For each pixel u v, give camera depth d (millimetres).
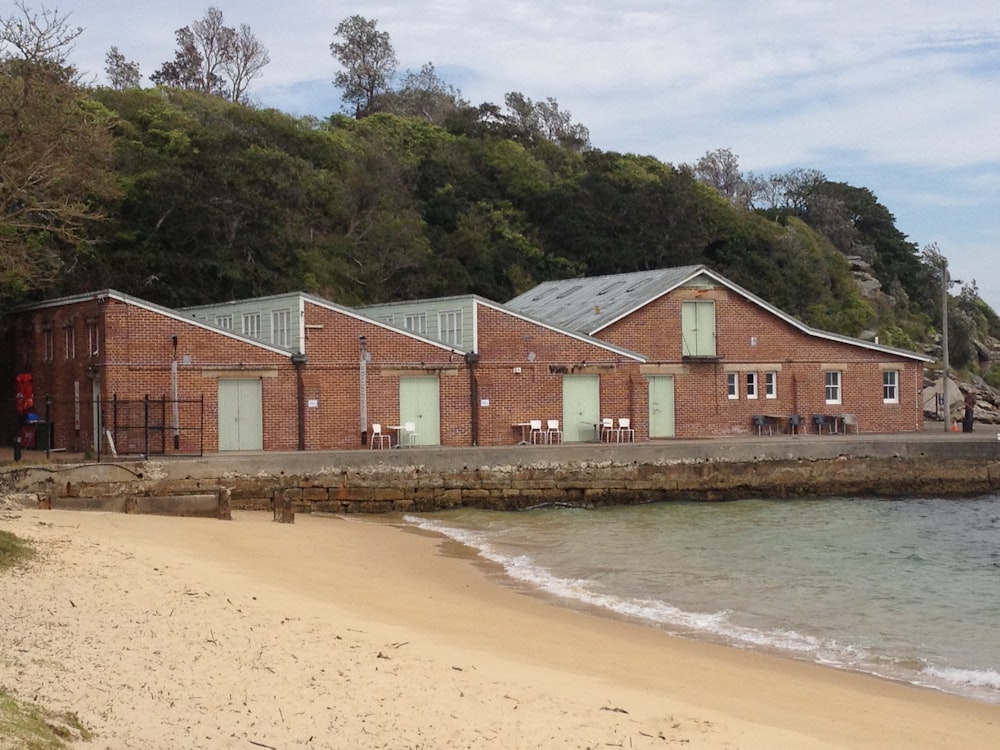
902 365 56562
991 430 60312
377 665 14062
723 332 53219
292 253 66500
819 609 21578
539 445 43469
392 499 39125
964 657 17766
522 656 16125
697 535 32812
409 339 44250
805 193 118438
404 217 81750
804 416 54594
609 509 40906
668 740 11859
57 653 13203
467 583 23547
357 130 96625
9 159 35688
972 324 102125
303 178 76312
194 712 11367
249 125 81938
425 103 123312
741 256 88750
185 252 59969
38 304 44969
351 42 123375
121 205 59344
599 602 21781
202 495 32781
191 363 40281
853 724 13656
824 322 87625
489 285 80562
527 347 46438
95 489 34625
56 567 19047
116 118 59562
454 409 45062
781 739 12336
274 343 44125
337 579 22500
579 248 85938
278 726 11211
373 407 43500
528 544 30438
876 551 29672
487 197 89062
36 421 42219
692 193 90688
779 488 44969
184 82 108750
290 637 15312
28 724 9773
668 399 52062
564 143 121688
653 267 86688
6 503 29859
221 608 17031
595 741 11602
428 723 11734
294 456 37750
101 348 39469
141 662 13172
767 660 17234
